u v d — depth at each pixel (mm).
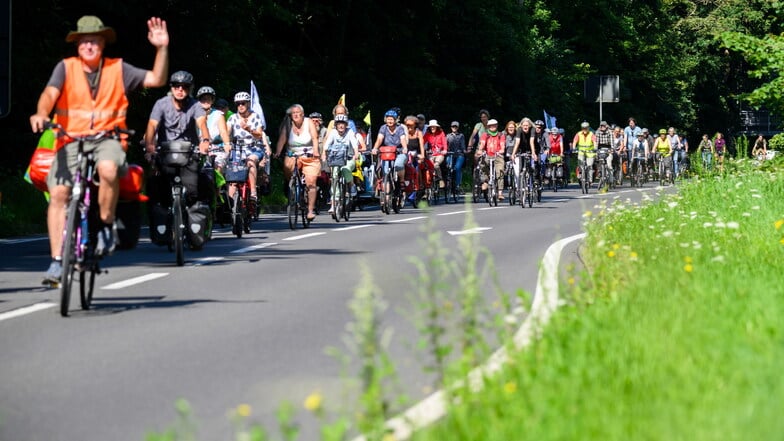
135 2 83750
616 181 119312
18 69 75125
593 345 18141
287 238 50750
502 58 149000
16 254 44094
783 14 78688
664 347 18000
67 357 22328
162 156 40094
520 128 79938
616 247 33094
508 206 80250
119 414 17781
